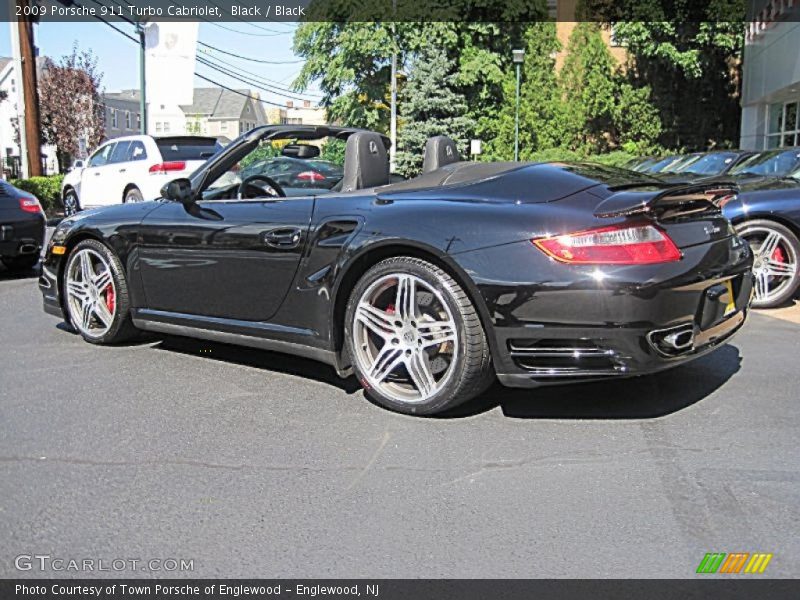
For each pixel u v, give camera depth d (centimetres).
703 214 384
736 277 390
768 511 284
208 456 339
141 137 1354
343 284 398
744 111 2339
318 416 387
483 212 361
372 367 393
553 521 278
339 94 3061
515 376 353
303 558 257
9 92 5016
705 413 386
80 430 370
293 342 422
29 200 861
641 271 333
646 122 2814
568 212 347
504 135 2922
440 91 2881
